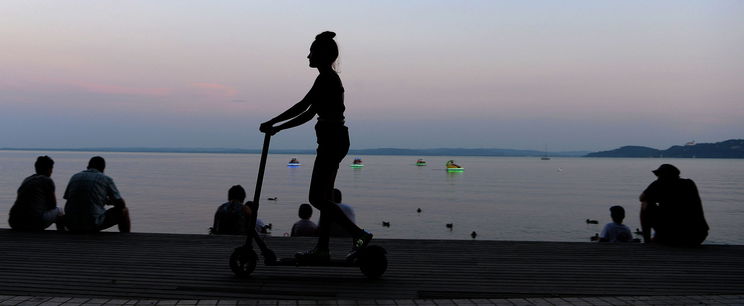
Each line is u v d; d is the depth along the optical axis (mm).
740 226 45000
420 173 168875
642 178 148125
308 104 3889
